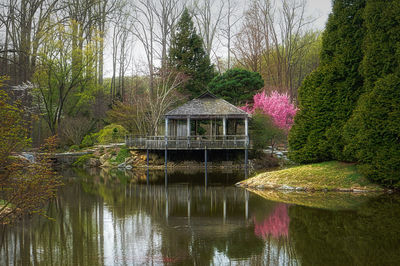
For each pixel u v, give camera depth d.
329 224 11.48
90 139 37.91
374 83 16.89
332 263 8.20
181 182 21.92
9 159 8.16
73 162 33.12
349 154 17.89
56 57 33.62
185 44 42.25
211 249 9.30
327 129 18.98
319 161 19.91
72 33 34.19
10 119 7.96
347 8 18.81
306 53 54.69
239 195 17.14
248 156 31.00
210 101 31.00
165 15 48.94
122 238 10.34
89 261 8.52
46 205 15.30
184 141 28.67
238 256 8.79
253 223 11.90
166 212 13.81
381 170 16.27
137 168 30.12
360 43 18.41
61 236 10.62
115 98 46.00
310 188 17.52
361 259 8.40
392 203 14.38
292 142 20.58
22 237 10.54
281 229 11.05
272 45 53.06
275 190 18.16
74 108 42.00
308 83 20.28
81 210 14.28
